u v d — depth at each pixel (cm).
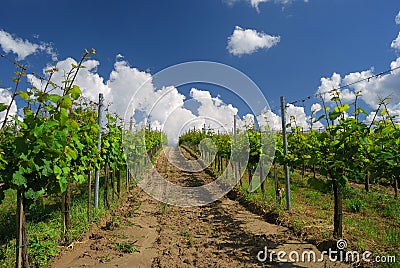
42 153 356
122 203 995
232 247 585
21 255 382
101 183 1225
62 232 561
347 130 514
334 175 530
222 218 827
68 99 378
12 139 386
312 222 688
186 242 623
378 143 538
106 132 870
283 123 820
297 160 740
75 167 557
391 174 521
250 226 718
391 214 801
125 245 581
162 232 703
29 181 371
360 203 870
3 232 614
